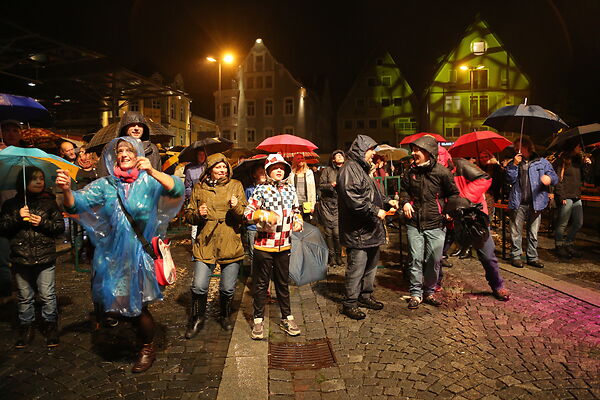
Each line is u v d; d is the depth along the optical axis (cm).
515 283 560
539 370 321
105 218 317
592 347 359
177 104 3809
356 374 324
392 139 4453
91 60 2095
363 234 442
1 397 295
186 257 781
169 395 296
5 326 433
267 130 4356
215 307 491
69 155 648
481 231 467
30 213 370
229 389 301
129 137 328
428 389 298
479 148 732
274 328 425
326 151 5078
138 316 331
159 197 331
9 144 519
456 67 3862
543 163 635
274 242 391
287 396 294
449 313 453
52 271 386
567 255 712
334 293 543
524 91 3784
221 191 409
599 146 1026
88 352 369
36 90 2186
